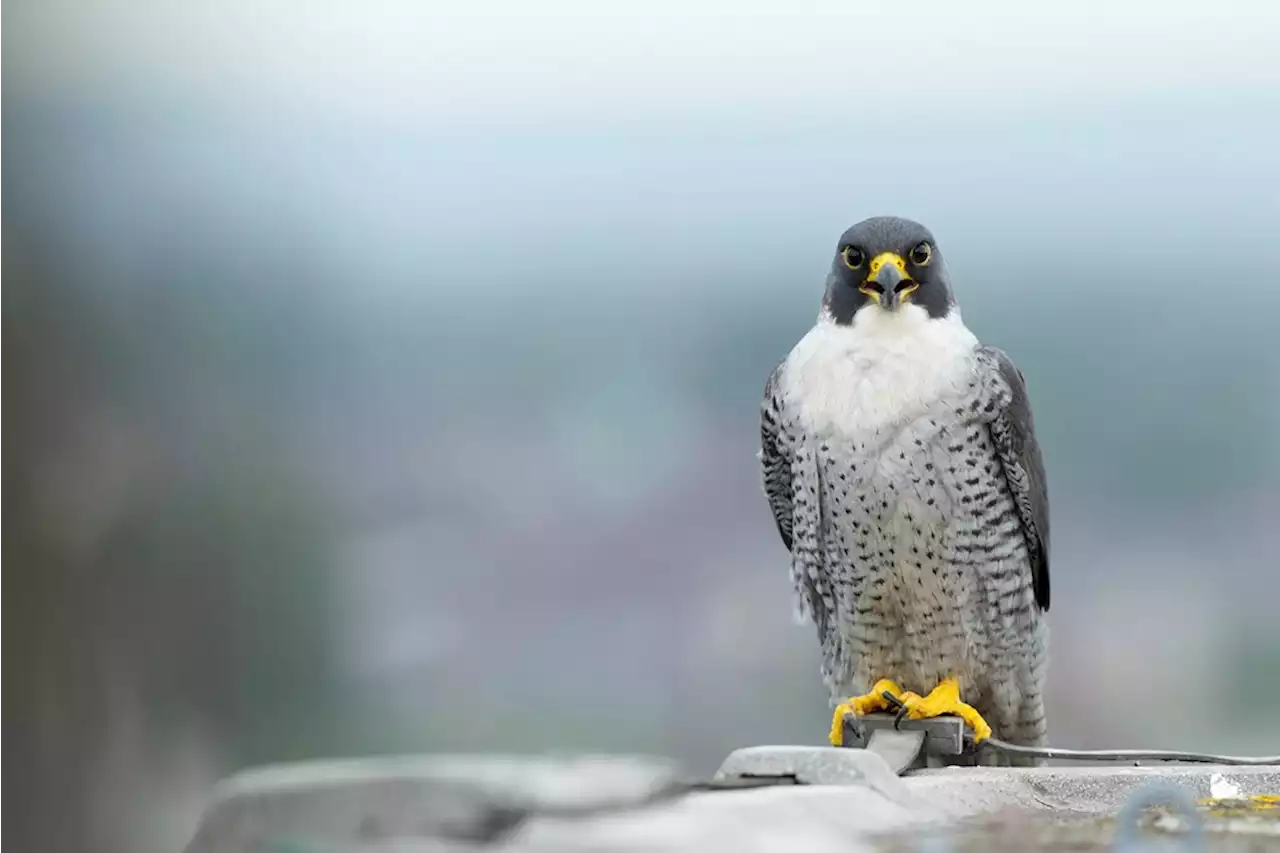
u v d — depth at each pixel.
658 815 4.73
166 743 15.43
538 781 4.69
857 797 5.36
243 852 4.72
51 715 14.00
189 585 16.12
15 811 13.62
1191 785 6.44
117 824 14.38
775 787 5.39
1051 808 6.07
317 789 4.75
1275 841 5.21
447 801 4.68
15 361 14.50
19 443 14.27
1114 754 7.19
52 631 14.02
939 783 5.99
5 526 13.93
